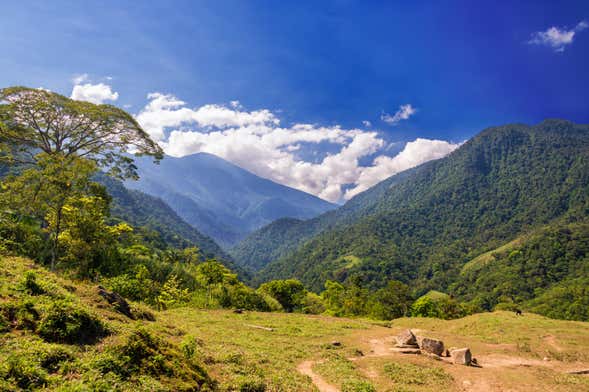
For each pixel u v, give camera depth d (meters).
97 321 11.79
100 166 48.06
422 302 70.81
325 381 15.08
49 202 31.66
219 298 44.62
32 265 17.34
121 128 46.59
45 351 8.83
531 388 16.27
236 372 13.48
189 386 9.98
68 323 10.57
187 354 12.35
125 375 9.22
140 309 18.55
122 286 29.92
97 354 9.81
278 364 16.05
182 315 28.27
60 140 44.12
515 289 157.12
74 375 8.45
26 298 11.12
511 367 19.67
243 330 24.39
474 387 16.06
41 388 7.48
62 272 31.22
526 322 31.83
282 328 27.27
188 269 56.84
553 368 20.36
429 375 16.88
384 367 17.55
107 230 39.22
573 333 27.50
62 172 30.73
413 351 21.06
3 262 15.39
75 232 31.84
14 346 8.71
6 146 41.22
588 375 19.42
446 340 25.98
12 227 31.48
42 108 39.34
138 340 10.74
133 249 53.91
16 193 32.47
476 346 24.45
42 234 35.78
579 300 122.94
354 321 35.69
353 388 14.03
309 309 79.06
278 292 70.12
